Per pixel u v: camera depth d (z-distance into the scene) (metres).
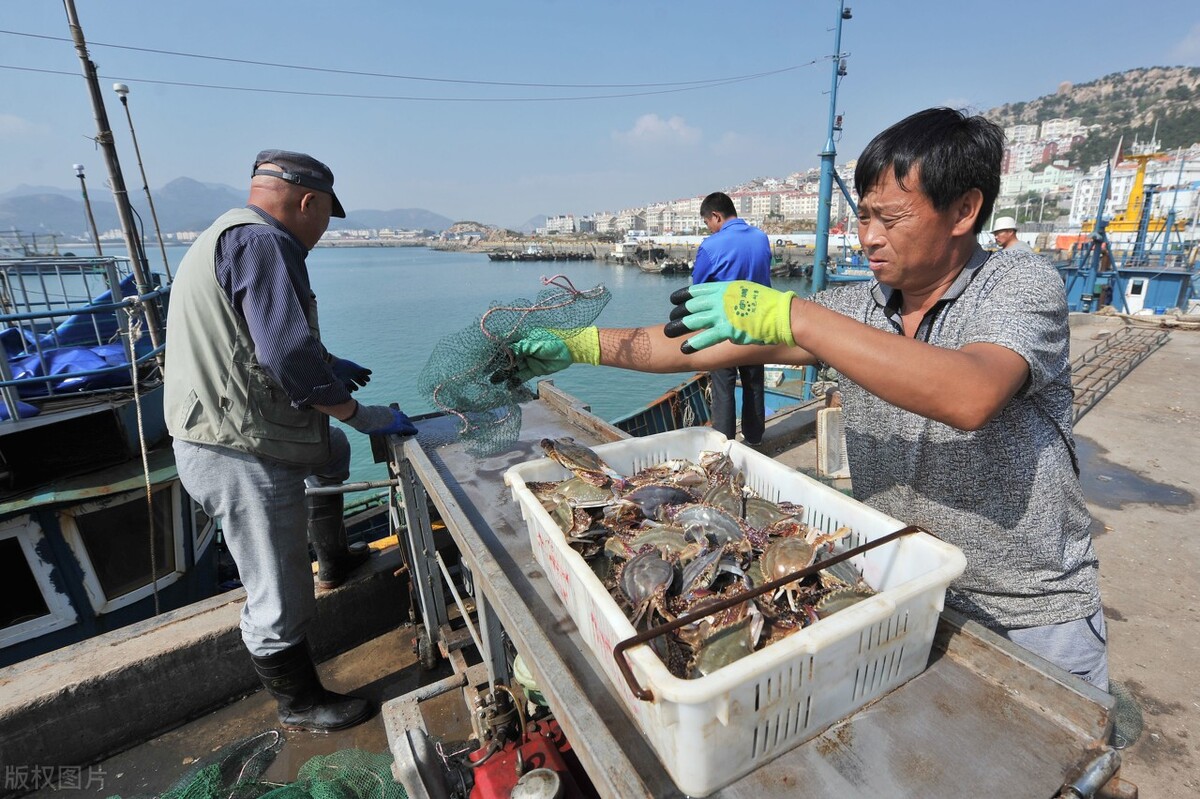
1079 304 14.70
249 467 2.64
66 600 3.84
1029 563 1.43
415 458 2.63
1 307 5.37
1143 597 3.69
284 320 2.43
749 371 5.40
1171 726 2.76
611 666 1.27
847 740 1.15
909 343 1.10
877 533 1.53
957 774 1.06
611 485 2.01
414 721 2.52
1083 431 6.38
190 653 3.19
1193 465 5.51
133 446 4.14
